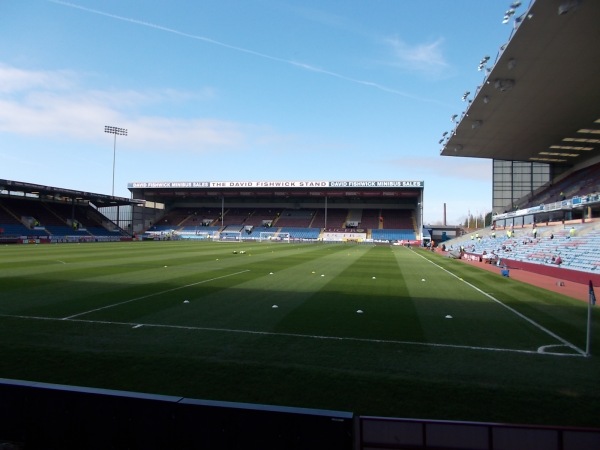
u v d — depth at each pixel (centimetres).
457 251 4344
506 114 2925
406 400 626
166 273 2130
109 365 756
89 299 1378
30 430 433
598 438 379
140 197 8106
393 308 1330
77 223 6394
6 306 1248
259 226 8156
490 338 985
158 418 405
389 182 7219
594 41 1859
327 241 7462
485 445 384
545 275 2466
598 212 3578
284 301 1412
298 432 385
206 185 7781
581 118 3020
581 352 881
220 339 941
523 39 1850
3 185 4903
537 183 5259
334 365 777
